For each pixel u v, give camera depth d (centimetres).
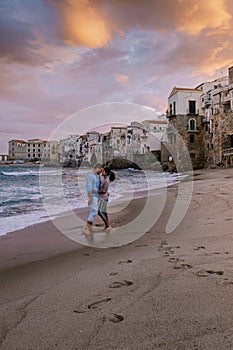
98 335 214
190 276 320
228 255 388
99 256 438
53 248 498
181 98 4631
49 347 203
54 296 290
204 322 221
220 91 4172
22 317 249
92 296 285
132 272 349
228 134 4016
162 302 260
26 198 1231
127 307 256
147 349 194
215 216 691
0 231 643
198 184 1582
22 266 404
